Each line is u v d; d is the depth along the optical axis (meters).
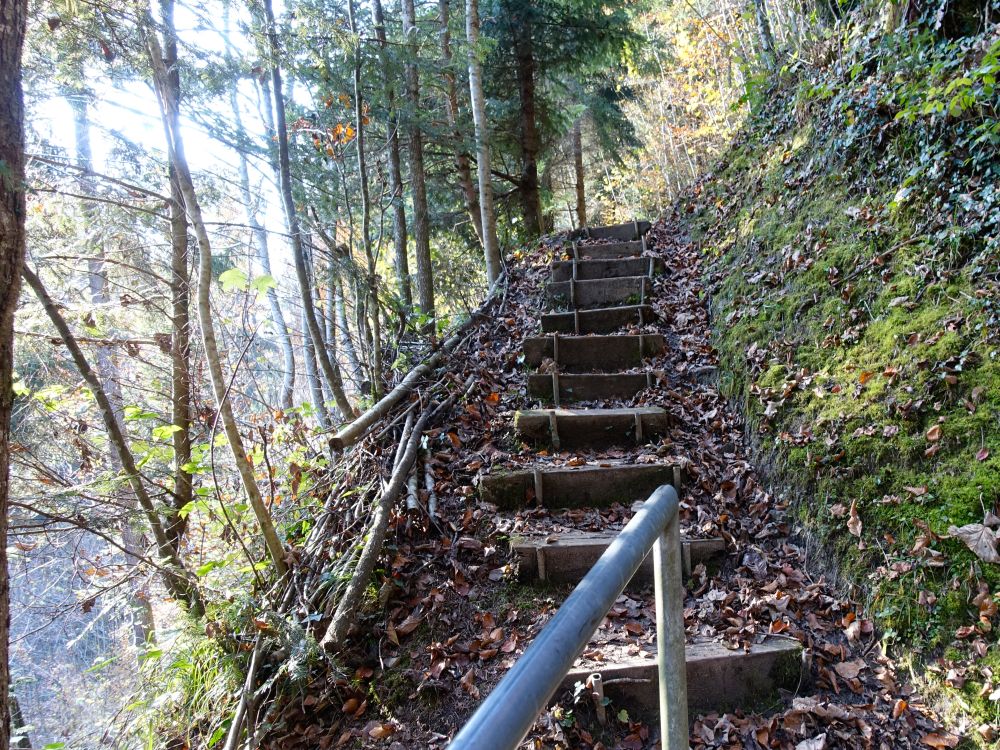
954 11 3.46
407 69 5.30
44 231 3.37
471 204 8.52
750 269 4.28
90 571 3.37
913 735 1.84
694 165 12.97
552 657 0.72
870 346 2.93
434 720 2.01
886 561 2.26
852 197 3.76
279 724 2.05
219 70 2.99
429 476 3.04
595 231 6.53
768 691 2.05
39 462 2.95
